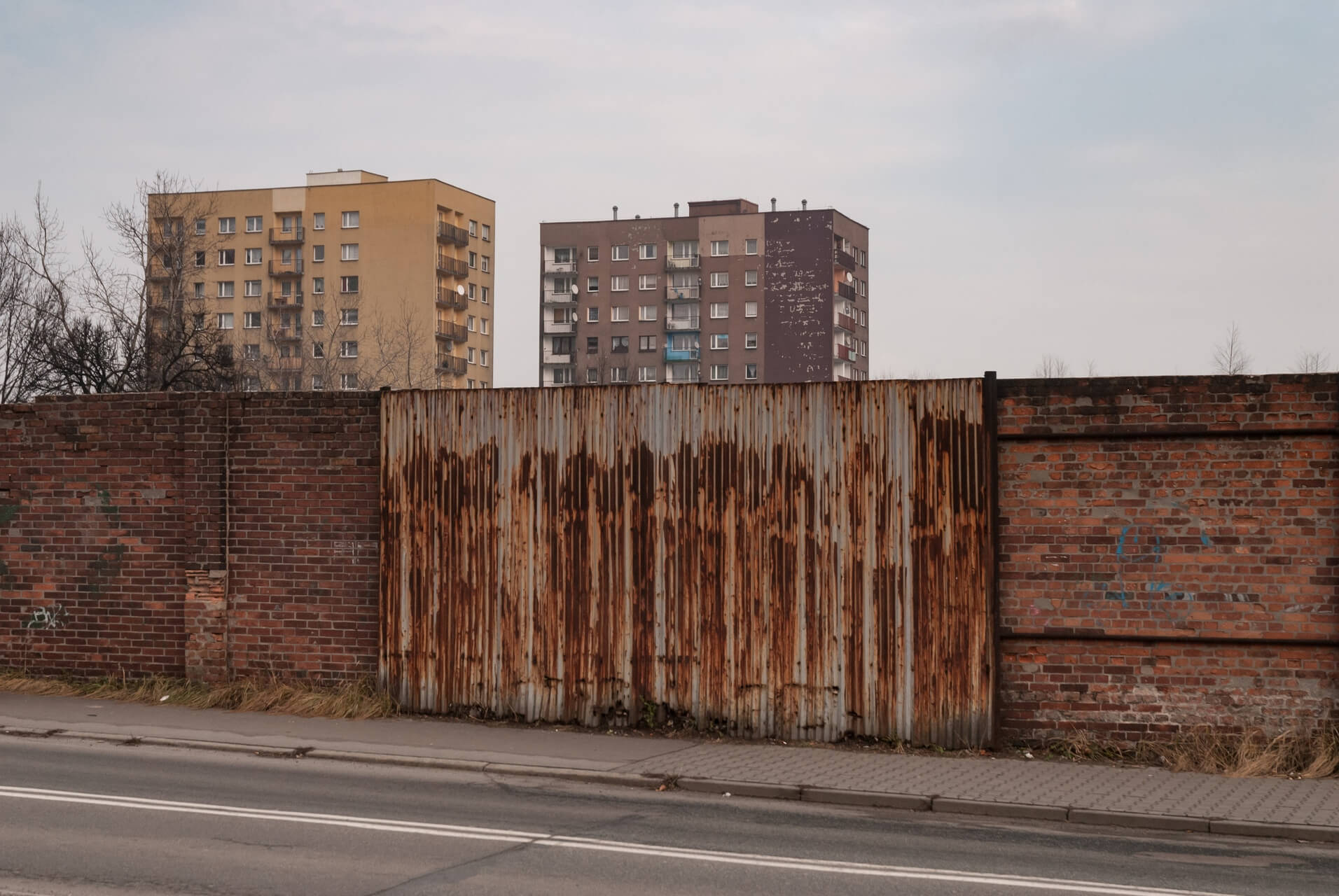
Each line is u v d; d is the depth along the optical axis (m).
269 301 102.62
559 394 13.87
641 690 13.51
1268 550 12.04
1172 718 12.20
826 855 8.73
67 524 15.71
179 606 15.31
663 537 13.48
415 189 100.75
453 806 10.16
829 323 110.88
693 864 8.41
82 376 39.91
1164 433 12.20
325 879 7.82
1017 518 12.55
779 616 13.11
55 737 12.97
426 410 14.30
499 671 13.96
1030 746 12.47
